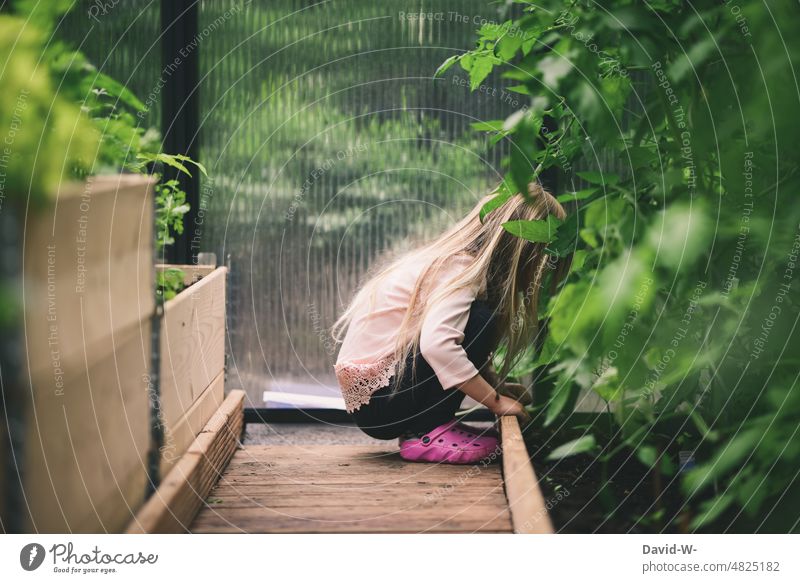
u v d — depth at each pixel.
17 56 1.47
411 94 3.43
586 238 1.99
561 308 1.73
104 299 1.58
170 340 2.04
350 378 2.56
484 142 3.44
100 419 1.57
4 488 1.27
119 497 1.70
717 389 1.88
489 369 2.66
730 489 1.75
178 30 3.33
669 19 1.61
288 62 3.41
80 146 1.59
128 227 1.73
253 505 2.13
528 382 3.24
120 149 2.18
